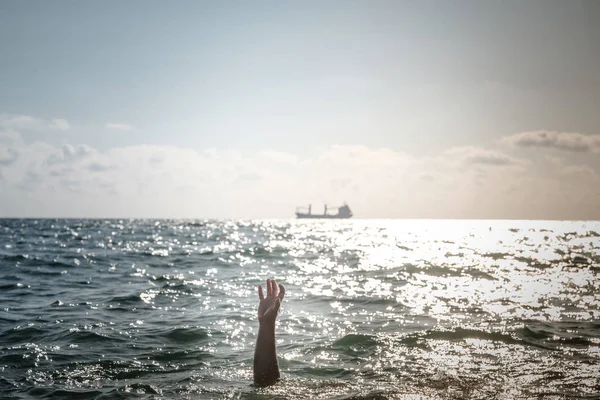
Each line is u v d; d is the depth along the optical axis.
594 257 28.45
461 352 8.07
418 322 10.66
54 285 16.81
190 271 21.80
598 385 6.29
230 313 11.88
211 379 6.78
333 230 96.31
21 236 55.94
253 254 32.06
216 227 108.06
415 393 5.98
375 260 27.59
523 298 13.93
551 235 68.69
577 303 13.00
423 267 23.22
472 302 13.30
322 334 9.60
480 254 32.00
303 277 19.67
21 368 7.35
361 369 7.14
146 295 14.65
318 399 5.80
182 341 9.07
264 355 6.46
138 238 53.66
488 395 5.91
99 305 12.91
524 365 7.27
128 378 6.88
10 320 10.84
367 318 11.21
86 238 52.34
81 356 8.01
